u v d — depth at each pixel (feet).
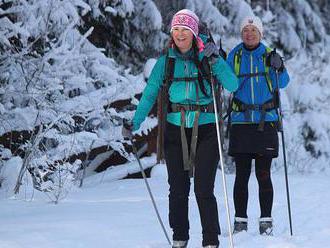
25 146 52.19
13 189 48.93
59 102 56.95
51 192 47.91
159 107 29.58
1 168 52.37
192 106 28.99
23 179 50.01
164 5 86.02
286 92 95.61
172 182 29.40
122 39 83.05
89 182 60.13
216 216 28.91
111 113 58.49
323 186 58.34
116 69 66.85
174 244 29.55
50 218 37.24
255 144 35.50
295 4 107.24
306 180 62.80
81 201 45.65
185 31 28.68
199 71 28.94
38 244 30.27
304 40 105.70
